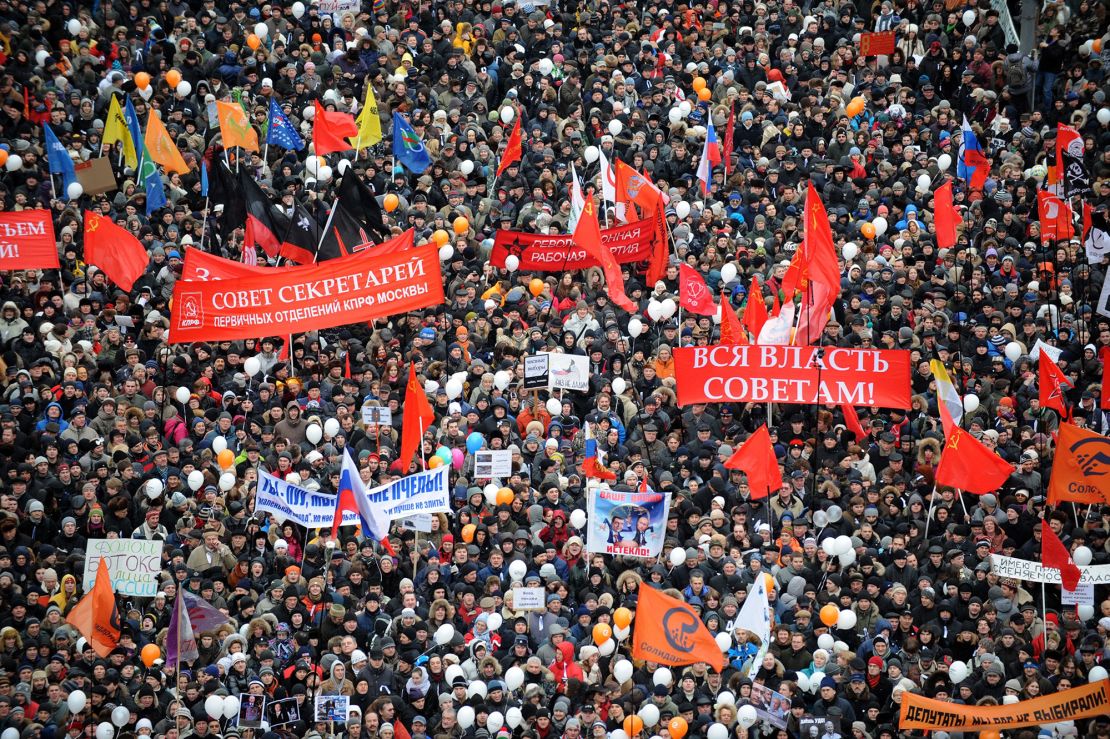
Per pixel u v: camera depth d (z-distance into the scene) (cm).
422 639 6384
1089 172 9562
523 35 10431
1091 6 10469
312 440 7325
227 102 9056
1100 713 6047
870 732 6259
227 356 7956
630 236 8569
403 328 8125
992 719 6038
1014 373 8038
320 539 6794
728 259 8619
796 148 9431
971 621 6631
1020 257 8762
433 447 7381
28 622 6344
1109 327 8212
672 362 7931
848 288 8362
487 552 6919
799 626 6481
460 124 9519
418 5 10538
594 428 7450
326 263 7569
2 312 7831
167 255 8500
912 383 7869
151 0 10400
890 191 9144
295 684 6250
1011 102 10212
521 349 8000
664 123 9656
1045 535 6500
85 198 8881
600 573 6794
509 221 8781
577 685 6256
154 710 6159
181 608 6047
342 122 9000
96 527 6762
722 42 10431
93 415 7506
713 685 6334
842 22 10512
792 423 7575
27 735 5922
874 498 7131
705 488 7212
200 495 7112
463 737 6106
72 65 9725
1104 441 6819
